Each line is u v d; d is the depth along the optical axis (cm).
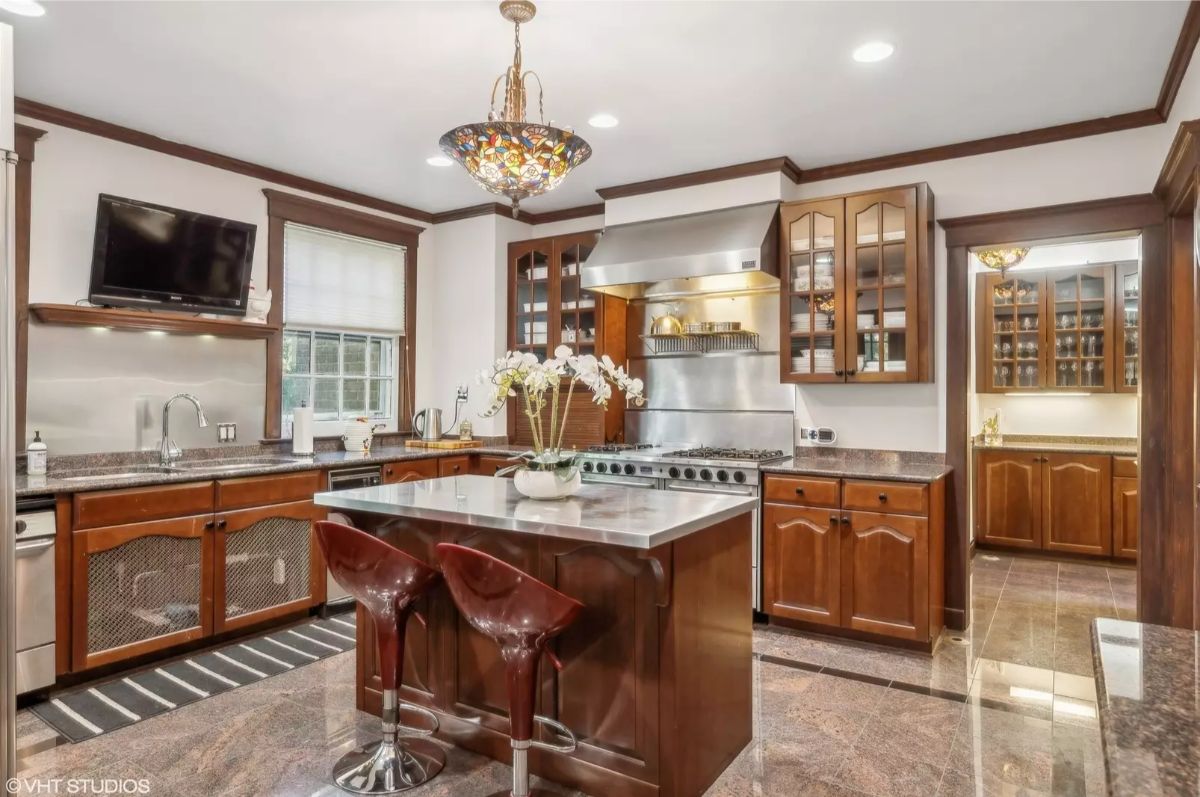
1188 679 93
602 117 348
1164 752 73
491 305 512
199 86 317
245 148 396
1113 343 546
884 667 323
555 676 231
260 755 244
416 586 225
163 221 363
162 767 236
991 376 585
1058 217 355
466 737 251
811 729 264
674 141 380
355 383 501
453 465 471
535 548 234
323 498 262
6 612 206
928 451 388
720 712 237
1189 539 321
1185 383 323
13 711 209
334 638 362
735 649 248
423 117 352
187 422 391
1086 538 527
